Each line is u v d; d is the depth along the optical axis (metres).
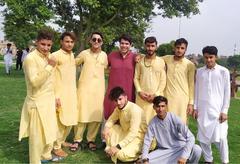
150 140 5.71
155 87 6.16
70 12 22.69
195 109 5.92
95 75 6.29
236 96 17.08
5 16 20.66
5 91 12.97
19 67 28.33
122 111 5.95
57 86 5.98
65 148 6.50
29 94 5.45
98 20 22.36
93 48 6.29
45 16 19.33
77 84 6.55
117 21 22.86
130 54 6.39
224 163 5.78
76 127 6.42
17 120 8.44
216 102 5.70
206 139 5.77
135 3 20.86
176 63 6.12
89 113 6.28
